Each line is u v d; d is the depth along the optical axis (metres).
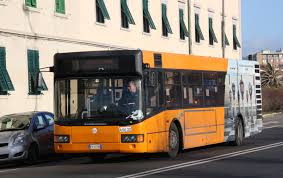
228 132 21.31
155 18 42.62
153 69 16.70
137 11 40.28
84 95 16.19
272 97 66.19
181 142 18.17
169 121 17.39
